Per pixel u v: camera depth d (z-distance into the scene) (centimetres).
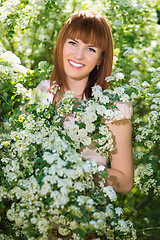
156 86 218
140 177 224
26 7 241
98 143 151
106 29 156
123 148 158
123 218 247
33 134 148
